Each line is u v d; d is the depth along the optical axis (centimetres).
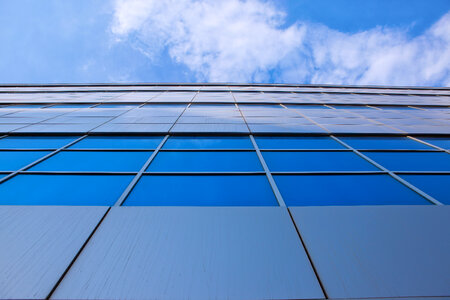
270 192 438
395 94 1825
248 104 1260
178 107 1137
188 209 353
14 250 280
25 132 711
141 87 1981
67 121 837
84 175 481
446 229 326
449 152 624
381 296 244
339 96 1639
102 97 1418
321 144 686
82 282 248
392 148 656
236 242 299
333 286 251
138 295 238
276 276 259
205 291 244
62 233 306
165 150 616
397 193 437
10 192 420
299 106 1241
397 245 299
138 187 443
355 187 457
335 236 311
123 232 311
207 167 529
